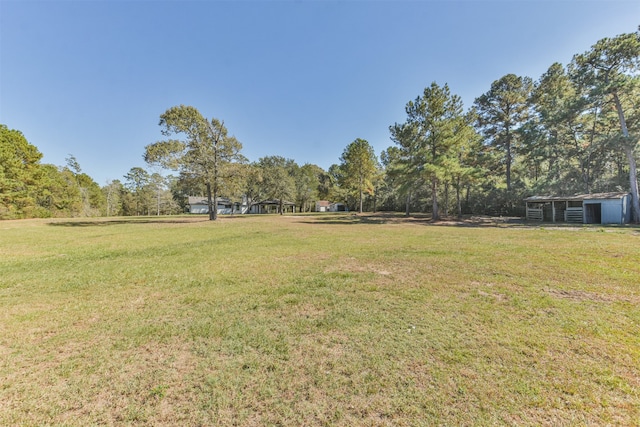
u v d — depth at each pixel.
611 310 3.55
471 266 6.06
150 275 5.75
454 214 30.16
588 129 21.52
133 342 2.91
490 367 2.36
